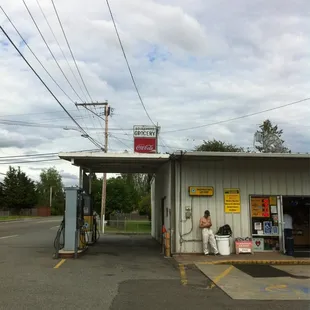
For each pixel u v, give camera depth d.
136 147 24.55
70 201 15.03
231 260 13.61
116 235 29.06
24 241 21.03
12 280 9.98
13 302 7.68
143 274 11.24
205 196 15.96
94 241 21.25
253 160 16.27
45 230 32.44
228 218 15.90
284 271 11.94
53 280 10.05
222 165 16.17
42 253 15.57
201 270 12.00
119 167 20.64
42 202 99.88
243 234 15.85
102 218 32.62
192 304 7.76
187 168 16.06
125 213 45.34
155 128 24.75
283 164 16.36
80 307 7.36
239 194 16.05
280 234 15.95
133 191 49.16
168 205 16.59
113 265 12.84
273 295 8.64
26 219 62.81
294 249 16.61
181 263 13.34
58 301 7.80
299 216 17.59
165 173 18.30
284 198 16.64
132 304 7.68
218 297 8.43
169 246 15.25
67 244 14.95
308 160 15.99
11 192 83.00
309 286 9.67
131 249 17.91
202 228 15.34
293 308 7.49
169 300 8.08
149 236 27.92
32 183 86.94
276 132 46.34
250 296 8.52
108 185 42.31
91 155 15.27
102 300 7.96
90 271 11.56
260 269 12.30
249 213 15.99
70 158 15.82
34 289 8.91
